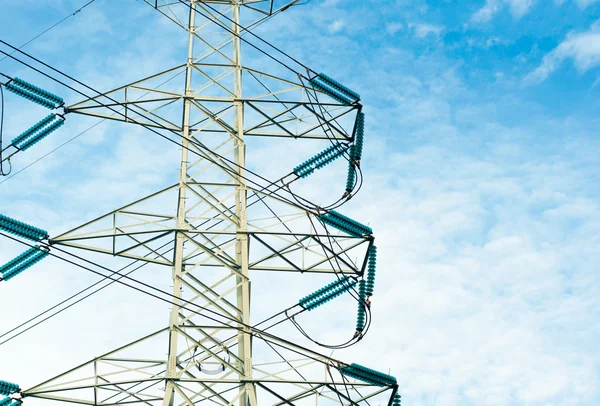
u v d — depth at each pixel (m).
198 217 32.16
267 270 32.94
